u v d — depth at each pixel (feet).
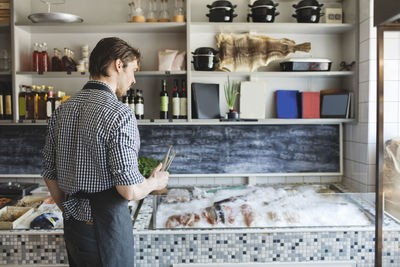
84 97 4.78
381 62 4.53
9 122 8.32
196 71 8.45
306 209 6.68
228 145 9.30
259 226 6.51
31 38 9.12
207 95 8.90
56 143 4.99
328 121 8.68
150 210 7.59
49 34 9.12
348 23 8.70
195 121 8.47
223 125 9.29
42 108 8.47
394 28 4.47
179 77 9.18
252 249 6.44
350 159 8.99
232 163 9.32
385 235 5.51
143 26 8.43
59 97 8.42
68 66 8.63
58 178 5.00
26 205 7.57
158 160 9.22
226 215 6.61
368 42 7.99
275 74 8.61
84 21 9.13
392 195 4.64
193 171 9.32
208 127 9.28
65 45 9.16
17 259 6.41
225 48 8.81
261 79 9.36
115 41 5.00
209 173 9.32
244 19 9.23
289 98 9.22
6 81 8.96
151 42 9.19
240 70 8.81
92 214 4.82
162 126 9.27
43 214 6.75
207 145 9.29
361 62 8.33
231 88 9.24
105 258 4.83
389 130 4.93
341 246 6.49
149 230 6.43
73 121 4.73
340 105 8.72
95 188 4.72
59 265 6.40
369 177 8.07
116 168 4.49
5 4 8.39
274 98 9.39
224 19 8.39
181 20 8.52
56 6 9.12
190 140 9.28
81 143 4.62
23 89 8.47
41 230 6.43
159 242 6.39
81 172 4.66
